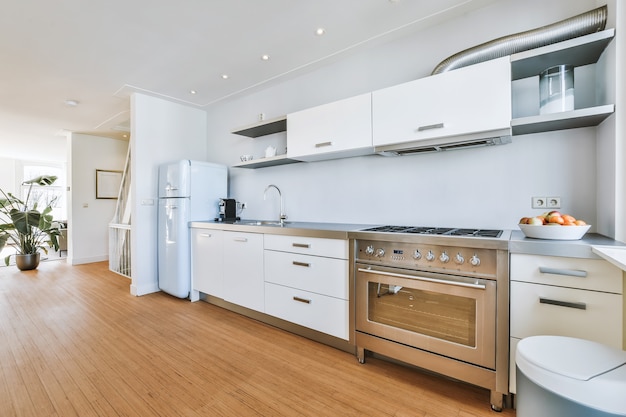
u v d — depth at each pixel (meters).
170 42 2.50
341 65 2.82
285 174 3.29
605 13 1.49
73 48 2.57
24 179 8.79
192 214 3.38
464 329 1.61
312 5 2.05
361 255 1.98
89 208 5.57
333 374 1.86
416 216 2.38
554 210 1.85
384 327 1.87
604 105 1.50
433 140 1.96
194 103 3.95
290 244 2.36
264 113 3.50
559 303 1.35
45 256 6.18
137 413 1.51
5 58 2.72
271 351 2.15
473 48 1.84
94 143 5.64
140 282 3.56
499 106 1.69
